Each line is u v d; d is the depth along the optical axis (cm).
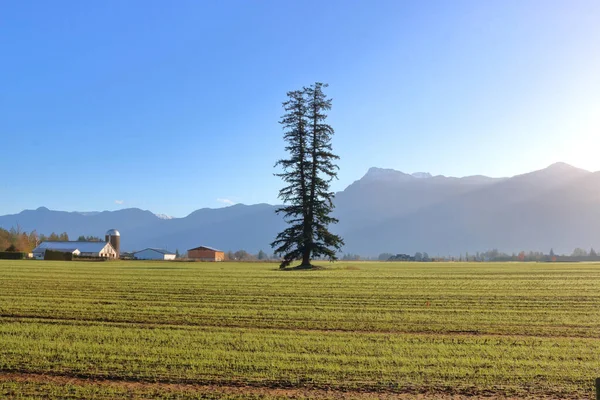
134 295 2353
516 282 3195
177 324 1634
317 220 5066
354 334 1478
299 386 1015
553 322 1691
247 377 1062
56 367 1125
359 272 4381
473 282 3186
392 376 1073
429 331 1544
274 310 1911
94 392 972
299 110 5122
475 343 1369
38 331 1484
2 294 2373
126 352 1243
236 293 2450
